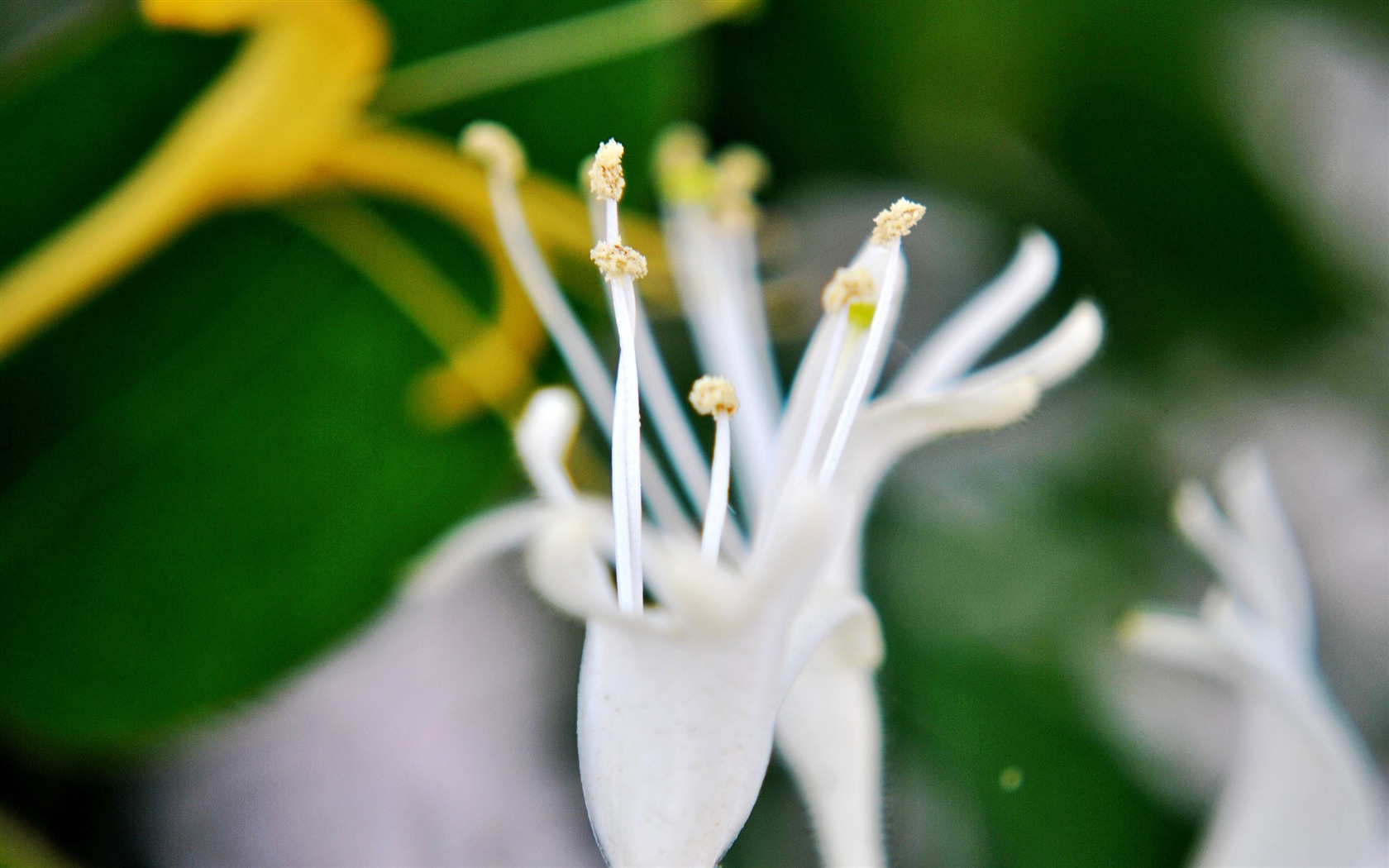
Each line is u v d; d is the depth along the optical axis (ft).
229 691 0.56
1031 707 0.65
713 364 0.57
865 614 0.49
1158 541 0.68
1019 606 0.66
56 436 0.56
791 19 0.64
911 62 0.65
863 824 0.52
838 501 0.46
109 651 0.56
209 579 0.56
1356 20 0.69
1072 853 0.64
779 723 0.52
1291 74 0.68
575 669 0.66
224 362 0.57
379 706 0.65
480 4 0.58
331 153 0.57
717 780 0.46
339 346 0.58
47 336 0.57
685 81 0.59
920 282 0.68
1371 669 0.77
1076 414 0.68
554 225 0.59
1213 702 0.68
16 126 0.56
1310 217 0.67
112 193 0.56
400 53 0.58
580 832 0.66
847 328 0.51
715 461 0.48
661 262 0.59
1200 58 0.65
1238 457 0.69
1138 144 0.66
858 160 0.66
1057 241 0.68
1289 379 0.69
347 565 0.57
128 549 0.56
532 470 0.50
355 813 0.64
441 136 0.58
